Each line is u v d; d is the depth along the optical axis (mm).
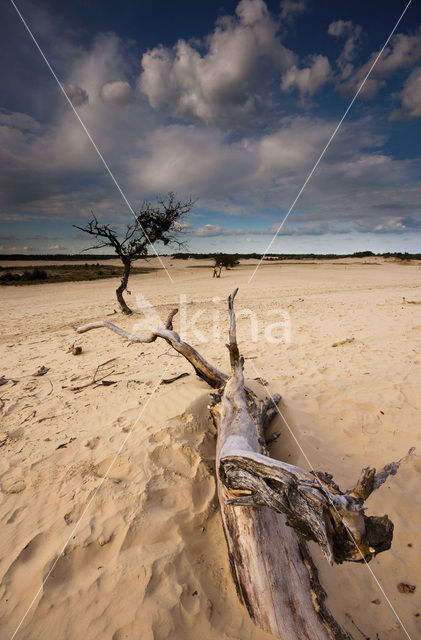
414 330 8141
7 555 2498
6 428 4188
